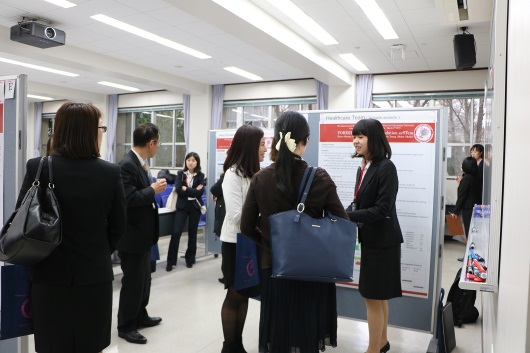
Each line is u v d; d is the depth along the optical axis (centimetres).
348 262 150
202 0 418
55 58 666
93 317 162
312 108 898
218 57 727
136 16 534
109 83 990
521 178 65
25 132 199
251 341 293
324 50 664
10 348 206
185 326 319
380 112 292
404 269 286
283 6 495
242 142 228
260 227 171
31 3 501
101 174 164
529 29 58
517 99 78
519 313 58
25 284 163
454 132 773
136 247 273
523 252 57
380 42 615
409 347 286
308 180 154
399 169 285
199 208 508
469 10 435
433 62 718
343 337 303
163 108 1068
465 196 564
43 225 143
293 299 159
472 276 132
